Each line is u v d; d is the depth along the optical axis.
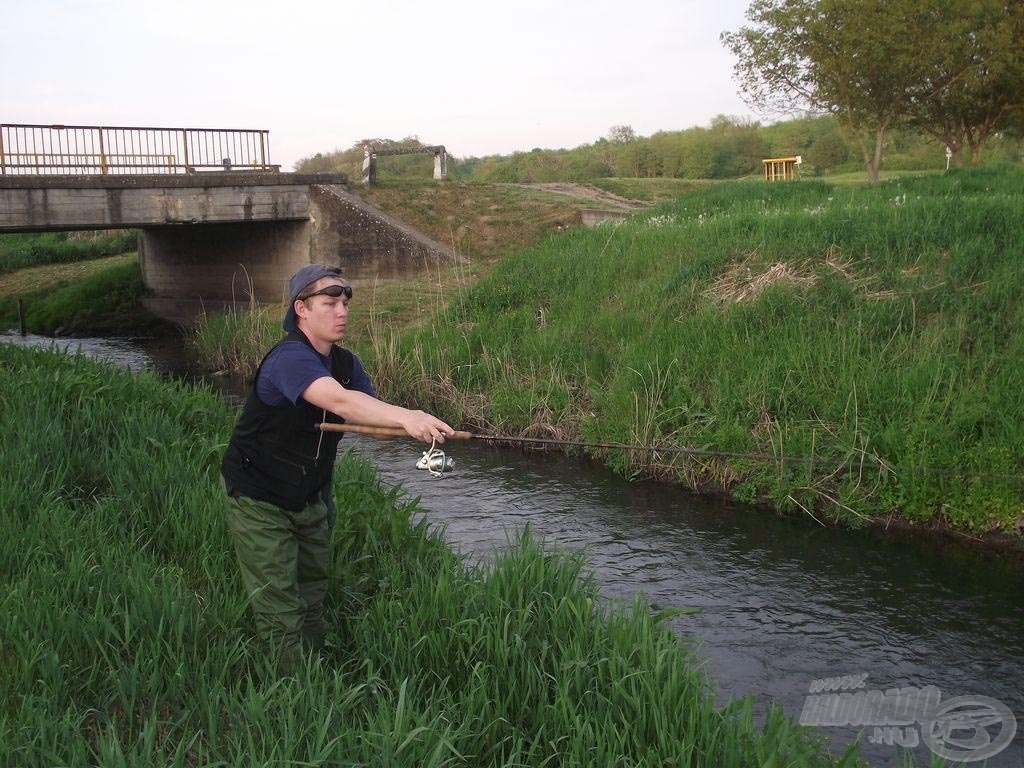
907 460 7.97
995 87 22.94
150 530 5.51
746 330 10.40
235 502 4.04
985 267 10.56
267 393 3.94
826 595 6.54
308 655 4.08
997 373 8.73
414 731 3.29
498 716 3.88
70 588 4.42
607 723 3.71
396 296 17.56
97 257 30.94
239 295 22.38
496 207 23.83
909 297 10.21
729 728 3.70
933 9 20.38
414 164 48.28
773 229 13.03
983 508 7.58
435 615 4.50
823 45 20.84
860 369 9.13
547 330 12.70
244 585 4.21
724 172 52.09
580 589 4.95
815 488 8.31
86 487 6.19
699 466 9.16
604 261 14.47
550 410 10.93
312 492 4.12
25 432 6.34
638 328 11.70
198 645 4.16
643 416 9.73
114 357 18.09
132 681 3.71
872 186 20.02
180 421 7.92
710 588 6.66
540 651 4.35
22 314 22.48
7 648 3.97
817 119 54.12
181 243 23.53
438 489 9.17
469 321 13.98
